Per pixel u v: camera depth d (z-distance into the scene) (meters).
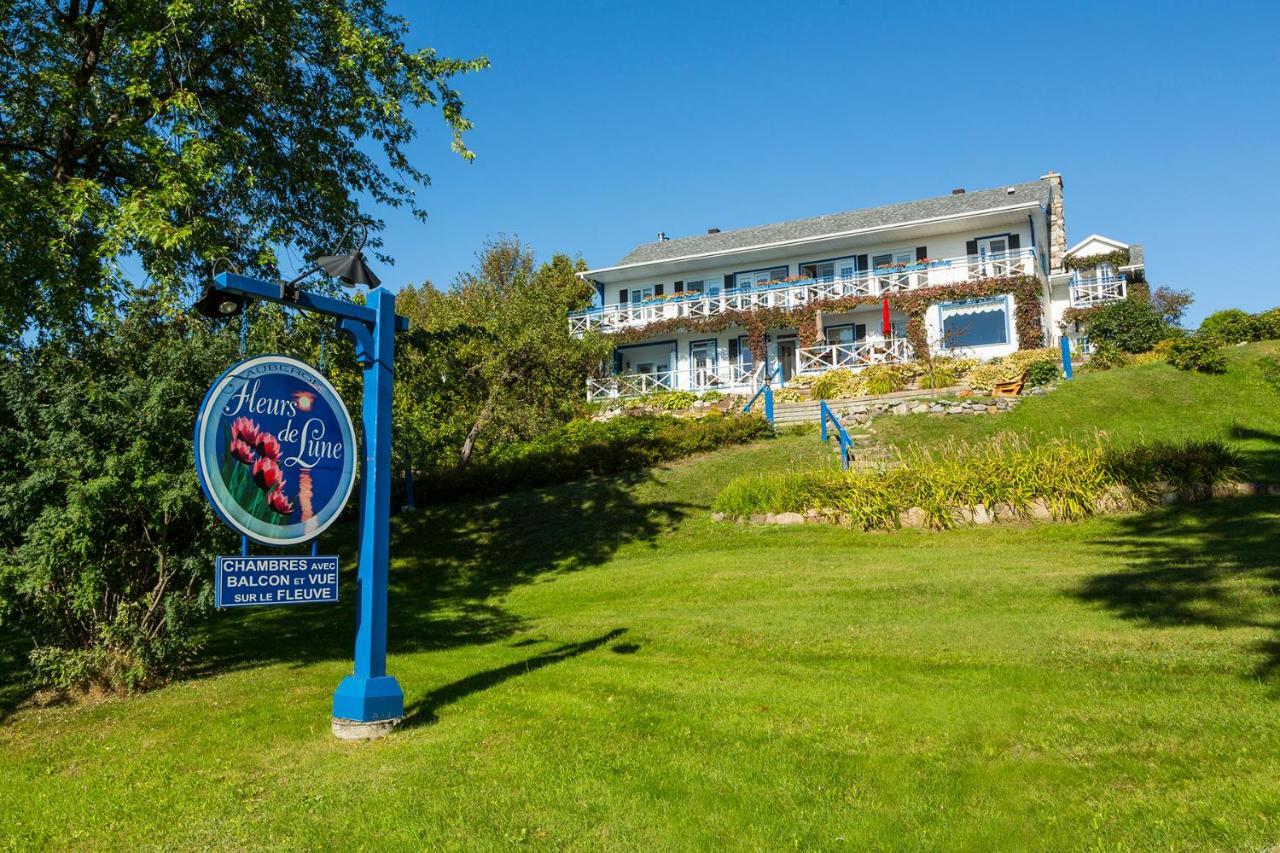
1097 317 29.28
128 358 7.48
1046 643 6.61
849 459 16.56
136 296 9.72
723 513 14.52
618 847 3.84
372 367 6.02
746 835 3.88
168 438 6.98
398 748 5.28
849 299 31.56
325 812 4.38
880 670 6.38
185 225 9.85
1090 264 38.59
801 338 32.34
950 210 33.88
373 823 4.20
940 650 6.75
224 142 11.00
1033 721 5.02
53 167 10.86
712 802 4.23
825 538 12.87
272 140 12.32
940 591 8.74
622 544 13.88
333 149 12.91
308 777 4.89
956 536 12.15
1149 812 3.77
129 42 10.52
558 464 18.38
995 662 6.30
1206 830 3.54
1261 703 4.94
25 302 9.62
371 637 5.68
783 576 10.45
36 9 10.84
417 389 19.16
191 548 7.21
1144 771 4.20
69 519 6.45
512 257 40.72
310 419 5.76
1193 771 4.14
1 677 7.89
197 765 5.19
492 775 4.74
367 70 12.08
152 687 7.18
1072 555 10.08
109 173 11.42
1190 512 11.43
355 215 13.02
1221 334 25.62
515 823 4.12
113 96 11.01
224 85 12.06
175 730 5.91
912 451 16.08
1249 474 12.67
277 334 11.23
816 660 6.85
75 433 6.59
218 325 8.41
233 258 11.37
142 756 5.41
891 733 5.02
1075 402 18.98
